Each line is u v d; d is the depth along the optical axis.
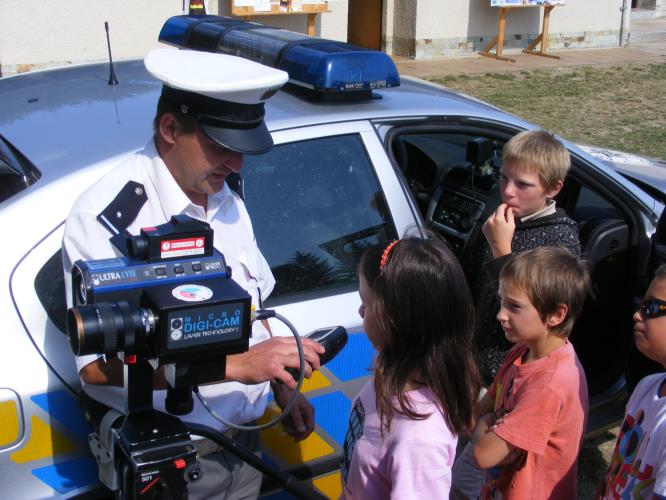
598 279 3.26
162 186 1.85
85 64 3.21
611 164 4.07
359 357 2.42
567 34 12.98
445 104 2.89
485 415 2.29
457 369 1.67
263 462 1.81
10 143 2.27
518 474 2.14
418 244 1.68
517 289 2.12
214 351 1.48
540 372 2.13
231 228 2.01
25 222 1.96
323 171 2.50
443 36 11.78
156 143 1.88
